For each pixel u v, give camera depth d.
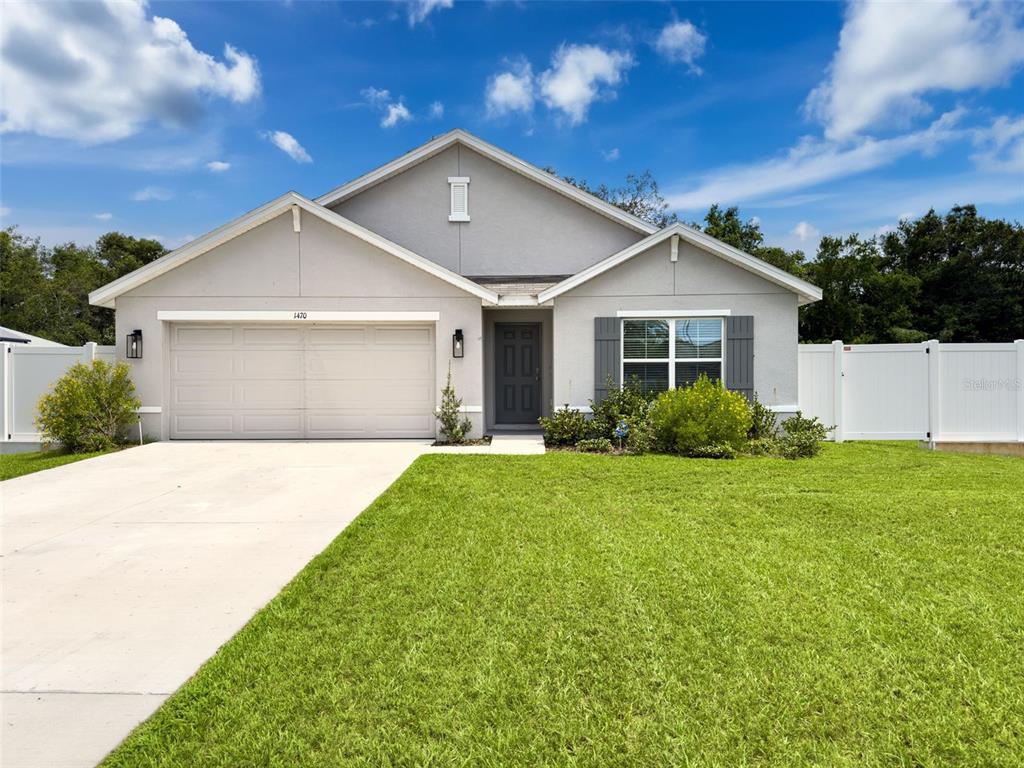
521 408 13.47
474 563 4.73
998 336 33.03
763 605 3.93
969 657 3.27
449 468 8.59
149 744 2.59
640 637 3.52
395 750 2.56
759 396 11.69
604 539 5.30
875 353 11.82
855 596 4.07
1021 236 32.47
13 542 5.48
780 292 11.65
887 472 8.36
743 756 2.51
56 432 10.52
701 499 6.73
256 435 11.88
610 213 13.74
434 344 11.86
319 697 2.94
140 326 11.56
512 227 14.00
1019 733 2.64
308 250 11.55
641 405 11.05
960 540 5.23
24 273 34.81
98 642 3.55
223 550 5.24
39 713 2.84
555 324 11.84
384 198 14.04
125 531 5.81
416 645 3.45
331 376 11.88
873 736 2.63
